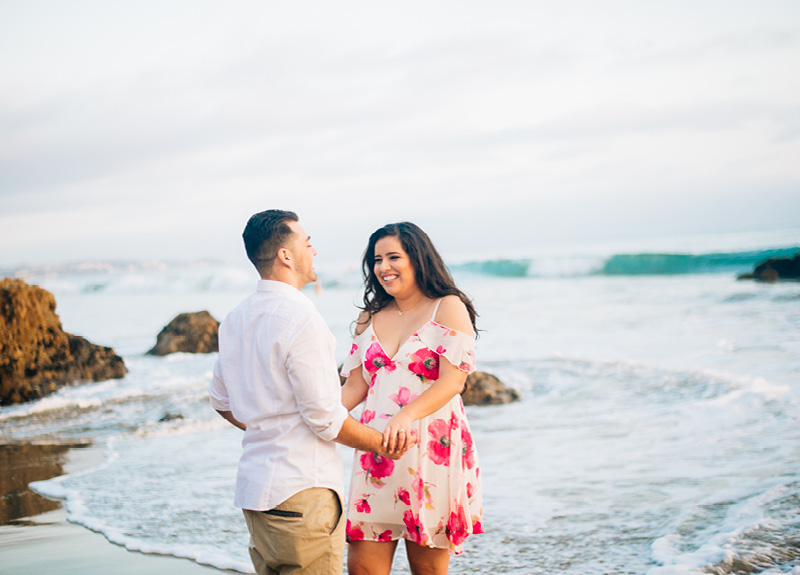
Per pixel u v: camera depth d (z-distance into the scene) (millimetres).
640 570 3600
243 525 4582
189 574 3826
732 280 24281
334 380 2525
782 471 4992
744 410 7039
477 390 8641
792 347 10578
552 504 4754
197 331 14211
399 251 3084
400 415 2773
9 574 3904
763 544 3664
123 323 23078
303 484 2500
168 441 7262
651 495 4770
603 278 30641
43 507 5160
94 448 7070
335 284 36750
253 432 2557
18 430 8094
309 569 2551
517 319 17875
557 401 8469
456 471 2967
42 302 10945
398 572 3818
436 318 3049
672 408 7539
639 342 12805
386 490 2965
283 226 2604
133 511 4957
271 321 2520
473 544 4141
